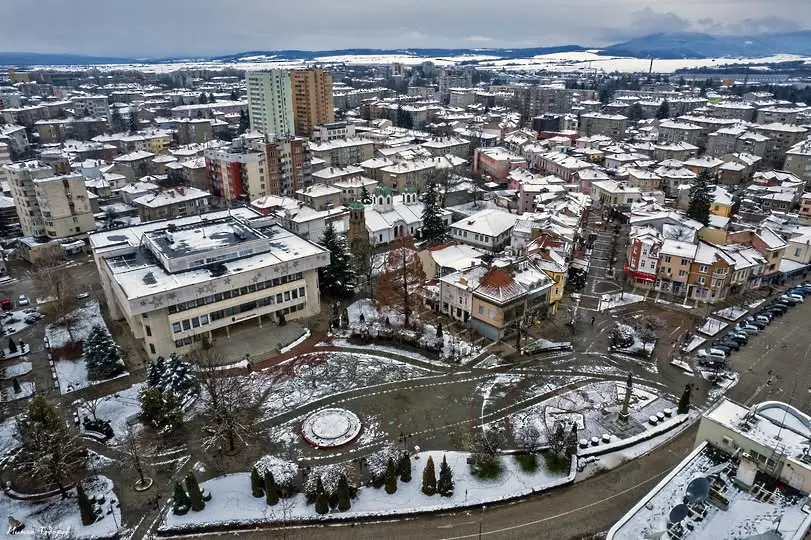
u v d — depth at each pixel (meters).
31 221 143.25
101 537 57.22
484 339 94.81
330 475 64.19
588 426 72.69
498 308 91.56
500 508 60.31
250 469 66.38
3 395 81.00
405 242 141.50
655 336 94.25
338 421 73.88
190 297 87.19
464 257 118.69
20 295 116.19
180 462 67.69
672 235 119.94
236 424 69.81
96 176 188.38
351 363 88.06
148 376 80.38
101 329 86.50
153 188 179.12
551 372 85.19
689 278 109.56
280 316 99.50
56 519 59.41
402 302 107.88
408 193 158.75
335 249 110.12
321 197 169.88
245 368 86.75
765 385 81.81
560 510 59.78
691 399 78.69
